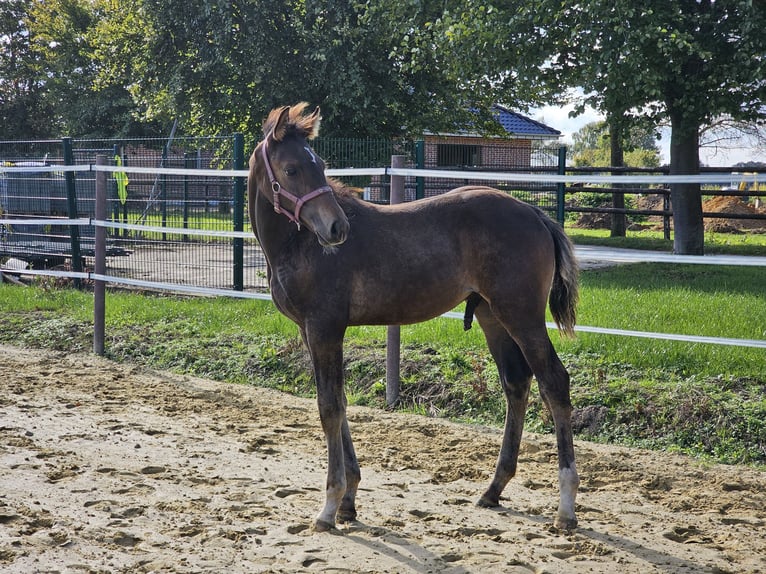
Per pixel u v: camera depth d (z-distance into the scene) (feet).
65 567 11.70
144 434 19.15
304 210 13.60
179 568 11.79
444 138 76.54
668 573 11.97
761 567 12.23
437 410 21.50
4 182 46.26
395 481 16.30
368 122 64.69
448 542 13.12
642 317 26.50
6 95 151.23
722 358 21.75
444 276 14.46
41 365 26.53
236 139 35.27
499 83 51.62
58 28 128.57
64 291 38.04
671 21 40.73
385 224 14.55
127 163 51.21
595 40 39.42
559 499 15.42
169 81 68.95
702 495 15.69
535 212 15.05
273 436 19.30
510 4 44.01
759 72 38.50
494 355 15.69
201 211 44.11
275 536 13.17
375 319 14.70
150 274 42.37
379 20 57.62
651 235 72.79
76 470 16.19
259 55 63.67
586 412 19.88
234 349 27.04
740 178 17.44
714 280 36.86
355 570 11.96
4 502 14.12
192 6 65.05
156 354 27.50
